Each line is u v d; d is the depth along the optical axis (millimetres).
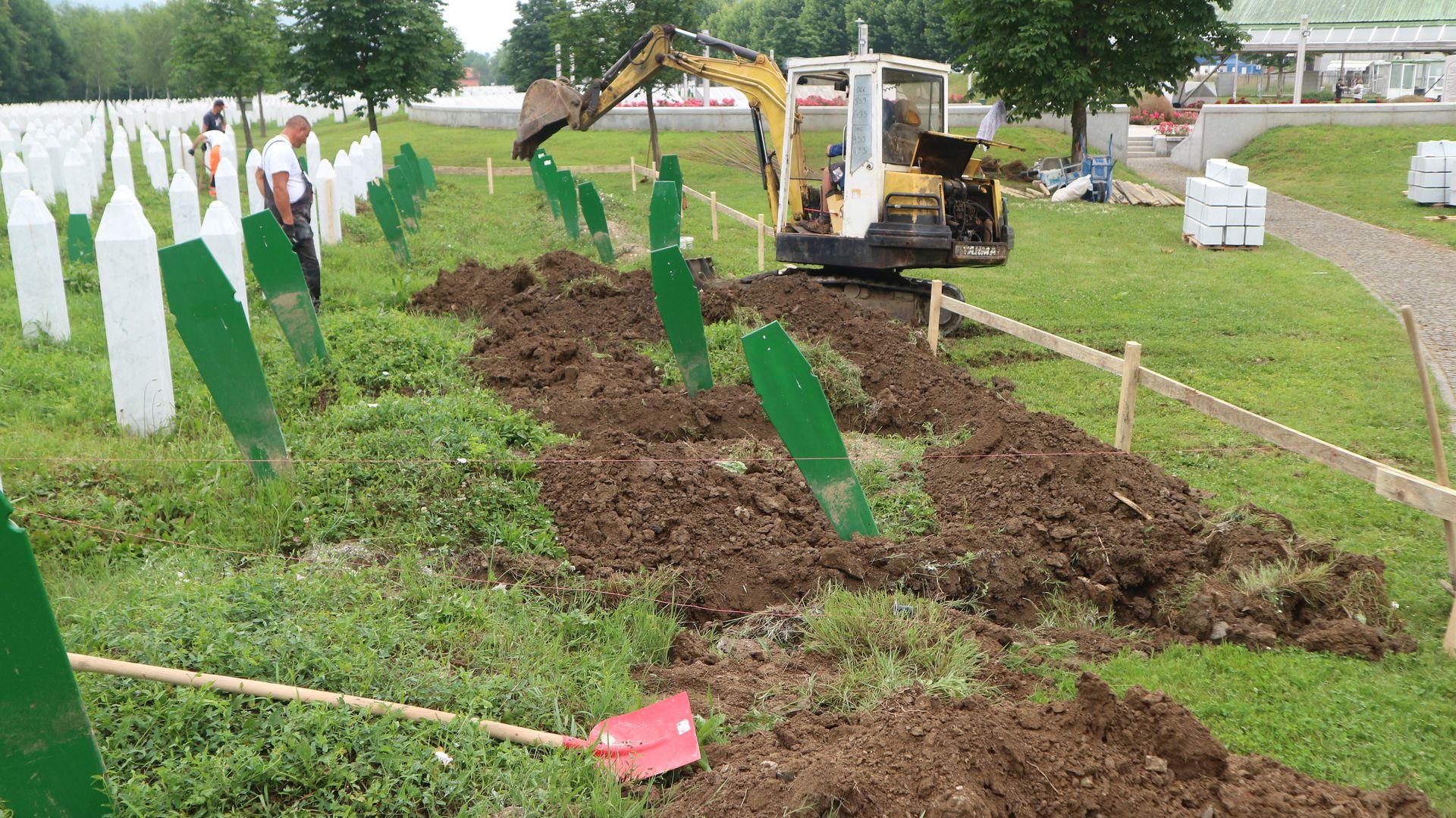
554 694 4203
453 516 6035
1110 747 3949
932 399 8828
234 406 6145
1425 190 24219
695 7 29094
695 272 13297
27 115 36312
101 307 10391
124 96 93500
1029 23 26328
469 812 3461
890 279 13156
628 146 35531
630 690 4438
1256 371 11016
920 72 12570
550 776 3637
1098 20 26484
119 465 6297
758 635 5289
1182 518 6434
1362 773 4082
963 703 4172
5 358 8242
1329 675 4879
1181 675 4840
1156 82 27312
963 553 5961
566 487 6547
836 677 4664
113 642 3900
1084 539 6242
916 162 12438
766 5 89500
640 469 6754
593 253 16906
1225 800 3697
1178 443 8703
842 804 3500
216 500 6059
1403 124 32406
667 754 3895
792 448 6117
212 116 24203
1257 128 33438
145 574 5074
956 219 12664
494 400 8242
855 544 5992
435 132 42938
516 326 10602
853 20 71312
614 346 10148
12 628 3072
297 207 11078
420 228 18156
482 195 25344
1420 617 5582
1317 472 7973
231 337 6039
